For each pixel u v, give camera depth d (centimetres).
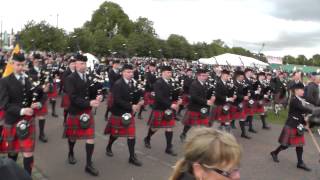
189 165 181
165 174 624
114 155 717
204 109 821
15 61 519
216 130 179
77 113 619
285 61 6906
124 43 3981
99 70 1484
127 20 6375
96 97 621
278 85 1366
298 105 698
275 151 749
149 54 4009
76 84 610
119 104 659
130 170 638
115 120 670
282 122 1209
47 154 698
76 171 617
